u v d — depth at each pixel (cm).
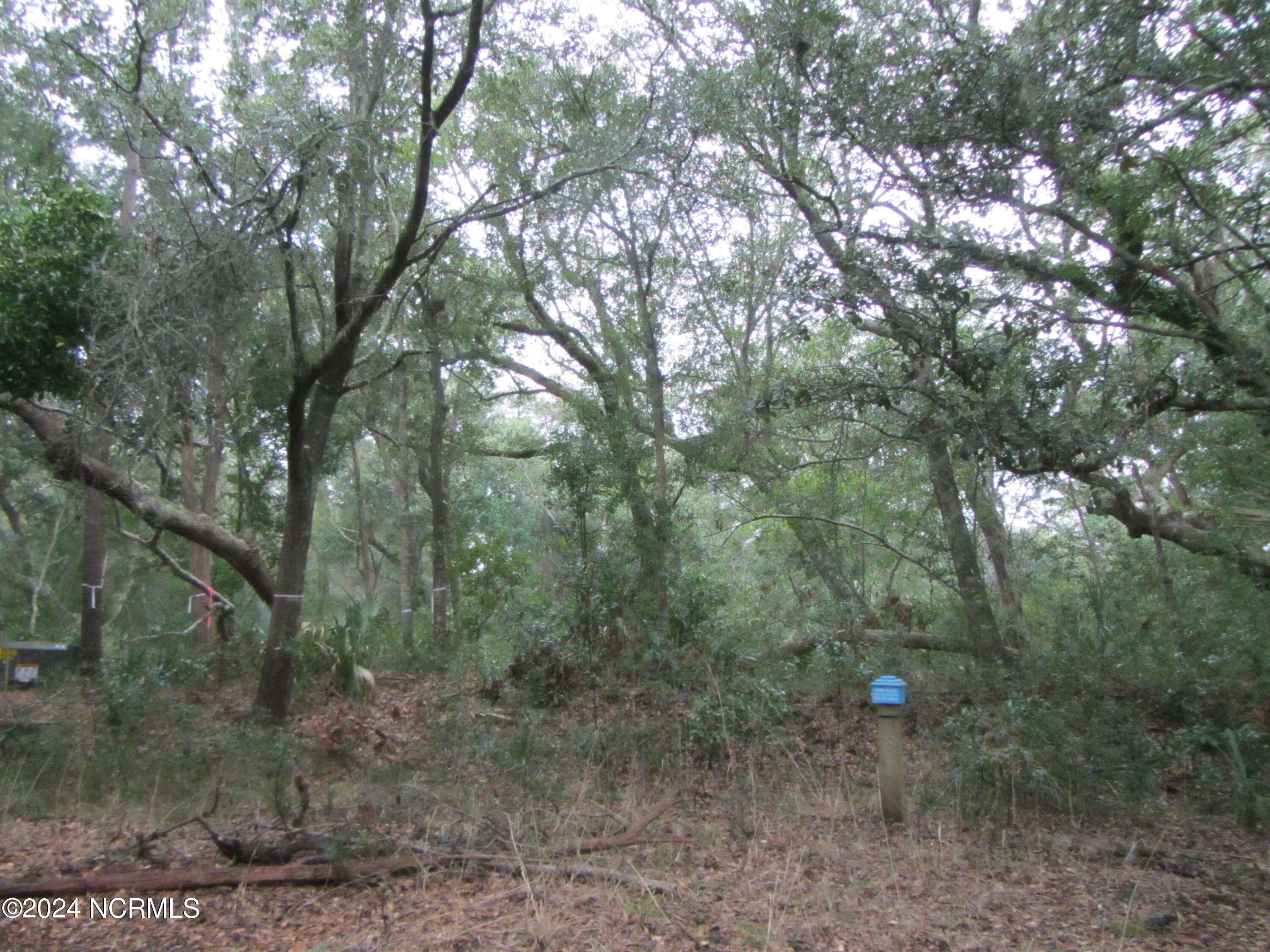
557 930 518
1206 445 1329
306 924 534
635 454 1440
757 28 1227
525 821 696
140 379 1089
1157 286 1042
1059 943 519
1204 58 938
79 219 1134
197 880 580
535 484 2895
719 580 1711
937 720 1172
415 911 555
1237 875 653
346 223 1226
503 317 1834
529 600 1384
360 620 1536
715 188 1405
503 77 1430
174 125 1127
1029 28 1038
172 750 895
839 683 1322
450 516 1997
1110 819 795
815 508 1670
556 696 1134
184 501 1920
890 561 1845
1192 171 964
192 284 1105
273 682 1172
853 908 571
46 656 1505
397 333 1758
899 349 1109
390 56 1202
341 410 2202
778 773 930
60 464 1323
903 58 1089
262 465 2352
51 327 1130
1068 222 992
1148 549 1594
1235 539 1286
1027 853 701
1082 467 1038
